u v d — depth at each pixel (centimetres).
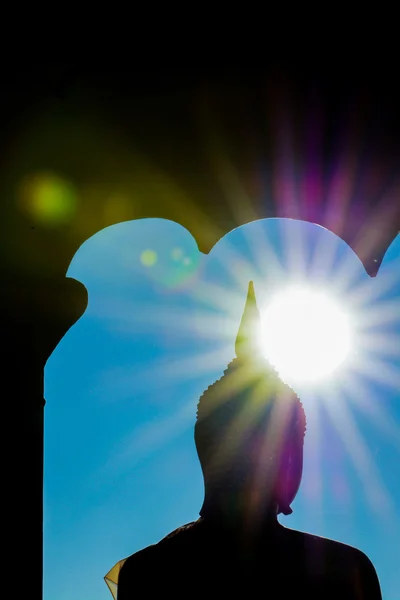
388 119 251
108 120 254
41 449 224
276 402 174
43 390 231
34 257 244
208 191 257
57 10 243
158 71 253
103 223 254
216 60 252
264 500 166
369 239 254
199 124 256
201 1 245
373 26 246
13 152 248
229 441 171
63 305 241
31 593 211
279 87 253
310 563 159
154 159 255
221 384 179
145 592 162
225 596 157
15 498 216
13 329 234
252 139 255
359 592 156
